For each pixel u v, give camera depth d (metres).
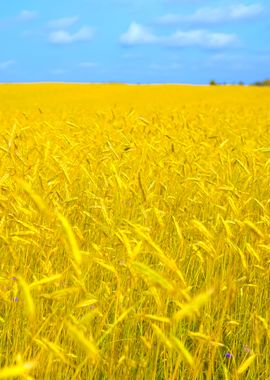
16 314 3.62
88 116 17.19
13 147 4.76
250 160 6.14
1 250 4.23
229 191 4.91
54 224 4.20
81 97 46.47
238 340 4.23
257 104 32.22
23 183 2.13
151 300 3.96
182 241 3.47
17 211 3.82
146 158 6.71
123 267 3.79
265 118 19.33
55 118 15.62
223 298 3.98
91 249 4.30
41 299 3.50
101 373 3.63
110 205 5.20
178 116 11.86
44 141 7.93
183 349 2.37
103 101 40.50
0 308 3.89
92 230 4.93
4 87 56.88
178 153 7.18
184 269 4.68
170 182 6.05
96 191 5.57
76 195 5.44
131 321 3.79
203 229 3.30
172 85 61.78
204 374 3.96
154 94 49.72
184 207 5.62
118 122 11.39
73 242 2.06
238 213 3.94
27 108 27.69
